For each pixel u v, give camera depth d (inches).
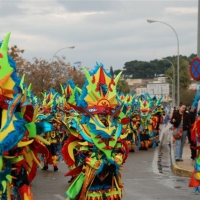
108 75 314.7
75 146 306.7
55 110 573.6
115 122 305.0
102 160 293.3
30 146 257.0
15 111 242.8
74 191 297.4
